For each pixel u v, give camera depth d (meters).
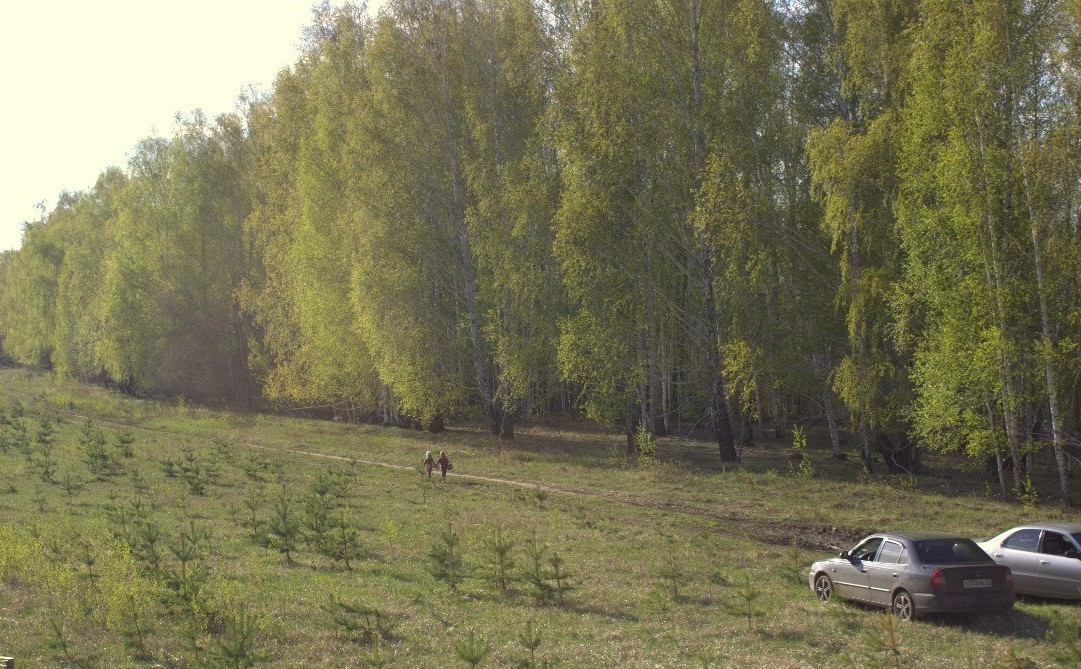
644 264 38.72
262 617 13.14
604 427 55.09
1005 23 27.11
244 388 72.75
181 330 70.19
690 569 18.83
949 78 27.62
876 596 14.34
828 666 10.91
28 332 111.81
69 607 13.65
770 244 35.03
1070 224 27.97
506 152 46.41
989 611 13.30
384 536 21.72
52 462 32.84
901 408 31.17
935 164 28.50
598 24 38.44
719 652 11.77
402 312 46.53
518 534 23.00
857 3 32.22
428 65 46.69
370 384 54.38
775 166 38.34
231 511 24.47
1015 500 28.27
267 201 64.75
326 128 53.16
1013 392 27.27
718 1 36.56
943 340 27.66
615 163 37.56
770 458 40.16
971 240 27.33
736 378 34.56
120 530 18.20
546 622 13.77
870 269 31.42
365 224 47.47
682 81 37.06
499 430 48.84
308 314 52.78
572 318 39.75
